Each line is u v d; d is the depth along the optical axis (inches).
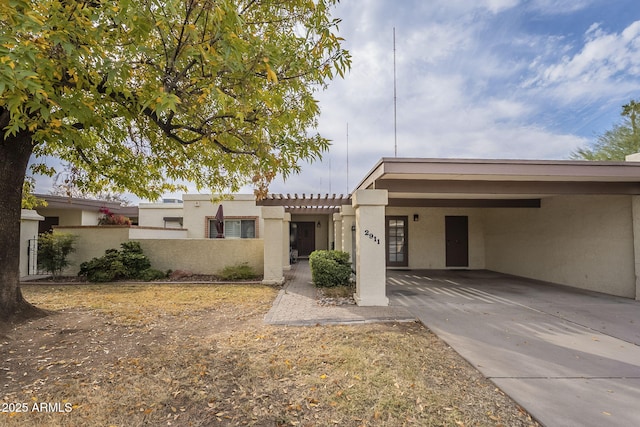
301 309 241.6
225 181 307.7
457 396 115.6
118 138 229.9
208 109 222.2
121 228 433.1
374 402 112.1
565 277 364.2
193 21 141.6
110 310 238.4
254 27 186.9
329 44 166.4
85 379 129.6
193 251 429.1
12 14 99.7
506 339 176.6
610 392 118.1
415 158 234.1
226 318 221.6
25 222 432.8
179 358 149.8
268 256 372.2
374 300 254.1
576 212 349.4
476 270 510.6
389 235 525.0
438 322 209.3
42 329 189.9
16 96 107.1
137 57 176.7
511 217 458.6
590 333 187.9
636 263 283.4
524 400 112.0
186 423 101.6
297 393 118.6
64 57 126.8
